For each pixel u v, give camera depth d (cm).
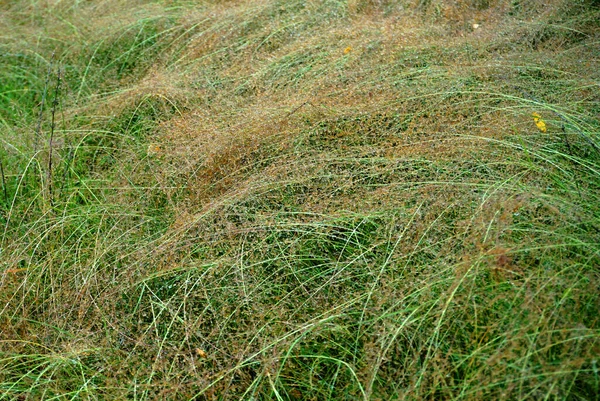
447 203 248
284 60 377
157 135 344
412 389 196
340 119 313
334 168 290
